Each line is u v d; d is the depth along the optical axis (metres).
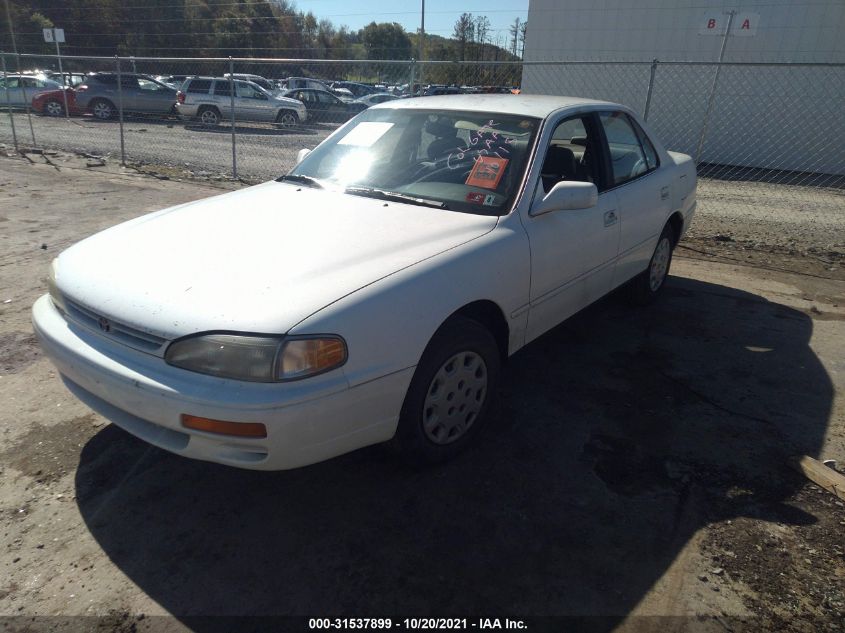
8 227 6.90
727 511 2.73
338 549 2.49
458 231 3.02
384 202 3.35
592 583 2.34
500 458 3.08
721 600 2.28
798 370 4.10
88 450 3.05
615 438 3.28
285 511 2.69
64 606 2.20
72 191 9.02
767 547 2.53
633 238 4.36
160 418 2.29
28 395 3.51
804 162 13.93
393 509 2.71
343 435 2.41
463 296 2.77
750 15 13.80
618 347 4.40
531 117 3.66
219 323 2.24
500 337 3.27
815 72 13.39
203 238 2.87
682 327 4.79
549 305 3.52
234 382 2.21
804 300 5.50
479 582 2.34
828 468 2.96
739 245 7.37
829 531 2.62
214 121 19.03
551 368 4.05
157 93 20.52
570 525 2.63
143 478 2.87
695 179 5.50
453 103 4.03
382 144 3.89
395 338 2.48
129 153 13.34
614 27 15.20
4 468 2.89
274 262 2.61
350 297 2.39
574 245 3.59
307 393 2.23
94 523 2.59
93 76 20.41
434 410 2.84
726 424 3.43
